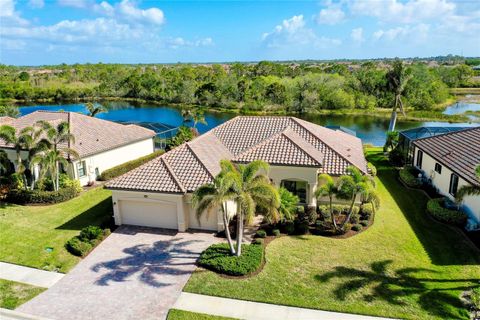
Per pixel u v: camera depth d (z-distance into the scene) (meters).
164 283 19.17
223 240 23.64
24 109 106.12
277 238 23.62
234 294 18.05
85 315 16.97
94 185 35.16
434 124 74.81
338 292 17.97
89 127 38.91
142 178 25.64
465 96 120.19
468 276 19.05
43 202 30.56
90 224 26.61
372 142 60.34
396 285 18.42
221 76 119.06
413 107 95.56
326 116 90.25
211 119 86.00
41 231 25.55
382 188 32.94
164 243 23.48
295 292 18.08
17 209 29.48
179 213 24.72
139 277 19.80
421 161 35.19
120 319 16.64
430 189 31.52
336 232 24.11
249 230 24.67
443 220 25.25
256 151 28.66
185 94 113.75
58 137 31.39
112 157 38.28
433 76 109.75
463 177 25.17
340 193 22.89
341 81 100.56
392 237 23.58
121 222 26.34
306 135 32.25
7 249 23.09
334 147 30.80
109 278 19.81
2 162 32.31
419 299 17.28
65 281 19.70
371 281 18.80
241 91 105.00
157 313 16.94
